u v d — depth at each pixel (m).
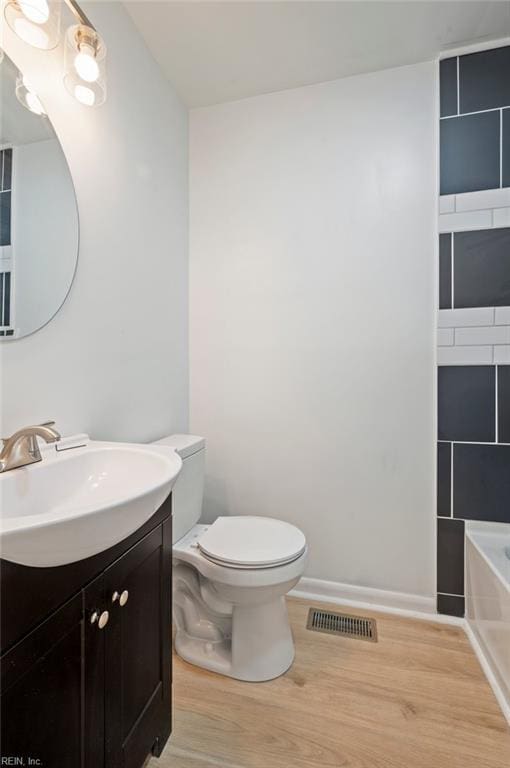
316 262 1.71
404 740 1.04
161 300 1.62
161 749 0.96
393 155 1.60
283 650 1.29
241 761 0.99
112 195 1.28
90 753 0.69
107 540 0.64
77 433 1.14
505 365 1.50
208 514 1.88
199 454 1.56
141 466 0.96
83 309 1.16
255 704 1.16
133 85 1.39
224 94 1.75
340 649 1.39
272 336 1.78
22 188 0.94
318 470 1.74
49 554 0.57
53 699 0.61
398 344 1.62
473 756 1.00
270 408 1.79
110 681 0.75
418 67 1.56
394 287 1.62
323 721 1.10
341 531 1.71
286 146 1.73
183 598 1.41
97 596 0.71
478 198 1.50
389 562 1.65
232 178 1.81
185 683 1.23
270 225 1.77
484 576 1.35
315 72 1.61
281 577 1.18
